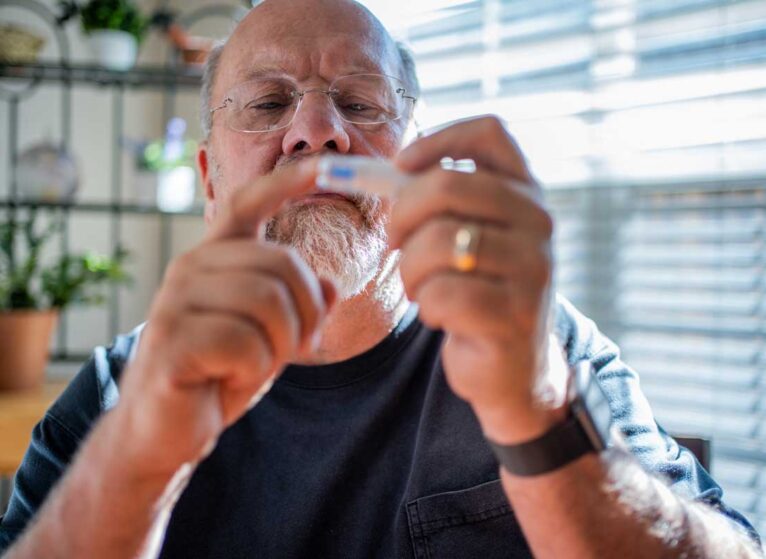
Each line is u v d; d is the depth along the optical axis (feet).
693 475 2.80
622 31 5.20
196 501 2.86
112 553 1.78
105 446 1.70
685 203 5.07
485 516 2.76
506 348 1.49
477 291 1.43
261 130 3.01
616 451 1.94
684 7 4.91
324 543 2.82
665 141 5.06
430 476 2.83
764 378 4.81
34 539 1.92
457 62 5.94
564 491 1.75
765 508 4.81
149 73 6.21
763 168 4.70
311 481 2.87
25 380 5.66
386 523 2.82
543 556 1.90
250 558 2.79
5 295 5.65
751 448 4.88
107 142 7.20
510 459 1.76
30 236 5.96
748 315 4.85
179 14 7.26
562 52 5.47
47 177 6.07
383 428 2.97
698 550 2.02
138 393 1.58
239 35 3.17
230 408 1.67
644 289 5.31
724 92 4.79
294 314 1.58
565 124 5.49
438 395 2.95
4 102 6.73
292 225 2.73
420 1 6.07
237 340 1.50
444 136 1.65
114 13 6.09
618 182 5.33
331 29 3.05
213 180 3.40
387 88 3.10
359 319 2.96
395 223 1.54
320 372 3.01
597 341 3.30
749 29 4.68
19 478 3.13
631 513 1.87
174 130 6.38
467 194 1.46
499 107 5.76
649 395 5.30
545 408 1.67
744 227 4.81
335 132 2.85
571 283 5.67
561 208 5.68
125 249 6.81
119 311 7.23
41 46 6.23
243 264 1.56
